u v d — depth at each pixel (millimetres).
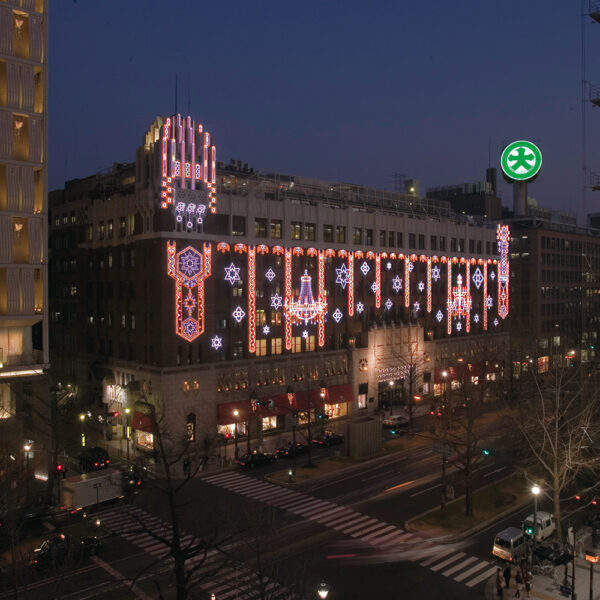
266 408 70688
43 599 33188
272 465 61969
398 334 90250
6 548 37688
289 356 76062
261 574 29578
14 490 41250
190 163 66562
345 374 83000
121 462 62625
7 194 52875
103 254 77688
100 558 39406
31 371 54281
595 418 54344
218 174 77500
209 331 68500
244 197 72125
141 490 52031
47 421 51375
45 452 54094
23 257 54156
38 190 55469
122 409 70188
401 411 87062
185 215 66188
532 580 36594
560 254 132625
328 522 45844
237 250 71188
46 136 55031
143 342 68188
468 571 37781
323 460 62938
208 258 67938
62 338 89750
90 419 76500
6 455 46062
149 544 41531
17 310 53344
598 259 147875
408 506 49219
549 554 38375
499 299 111188
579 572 38000
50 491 49500
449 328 100000
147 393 66625
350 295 84000
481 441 68000
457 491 52688
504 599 34031
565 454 43188
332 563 38719
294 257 77625
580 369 65375
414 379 80875
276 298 75500
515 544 39312
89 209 80812
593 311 145375
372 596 34469
